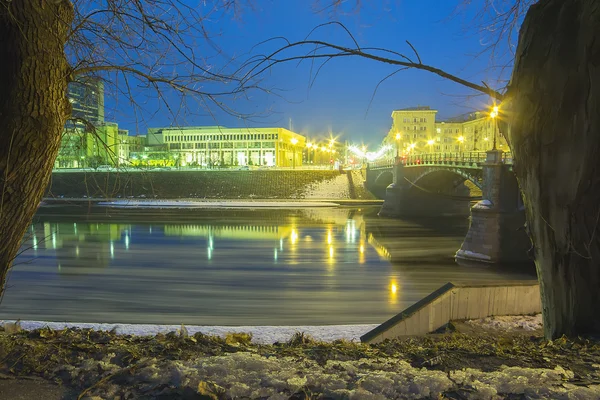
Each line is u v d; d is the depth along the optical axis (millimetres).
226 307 21062
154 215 64500
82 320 18703
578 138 4305
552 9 4324
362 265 31812
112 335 4438
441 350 3900
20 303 21625
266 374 3119
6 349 3654
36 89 3062
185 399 2807
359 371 3252
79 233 47000
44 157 3244
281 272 29234
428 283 26719
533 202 4742
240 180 93438
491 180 34219
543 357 3695
